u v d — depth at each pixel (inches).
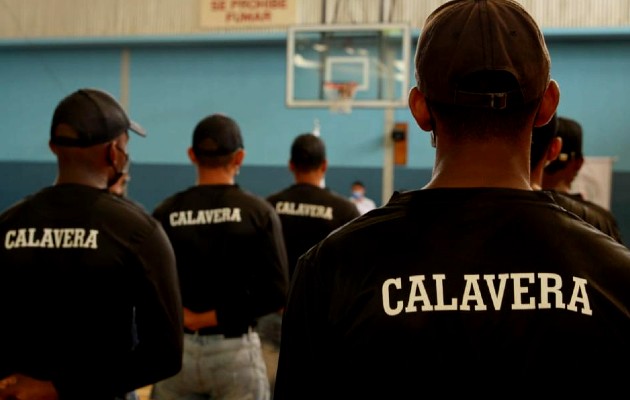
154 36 298.7
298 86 259.6
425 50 30.4
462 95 29.2
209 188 86.6
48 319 50.2
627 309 27.1
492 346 26.7
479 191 29.6
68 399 50.1
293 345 30.2
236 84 306.0
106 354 51.3
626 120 275.9
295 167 120.1
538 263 27.8
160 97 311.1
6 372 50.8
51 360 50.1
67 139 53.2
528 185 30.8
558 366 26.3
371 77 254.1
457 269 27.9
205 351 83.0
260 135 305.3
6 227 51.9
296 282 30.9
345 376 28.1
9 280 50.6
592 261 28.1
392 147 295.7
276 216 87.9
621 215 274.8
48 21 309.0
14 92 319.9
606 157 274.5
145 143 312.3
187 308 84.3
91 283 50.3
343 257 29.5
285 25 282.2
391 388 27.2
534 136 52.0
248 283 84.7
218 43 301.9
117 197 54.9
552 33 271.3
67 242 50.7
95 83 315.3
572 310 26.8
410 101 32.6
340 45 257.3
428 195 30.2
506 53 28.7
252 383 84.2
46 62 317.7
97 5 304.5
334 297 29.0
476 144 30.1
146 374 52.4
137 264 51.8
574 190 275.7
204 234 84.0
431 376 26.8
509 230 28.7
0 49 319.9
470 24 29.3
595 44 277.7
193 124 309.1
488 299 27.3
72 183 53.4
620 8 264.8
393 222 29.9
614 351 26.4
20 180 318.7
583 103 279.1
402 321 27.4
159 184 311.1
